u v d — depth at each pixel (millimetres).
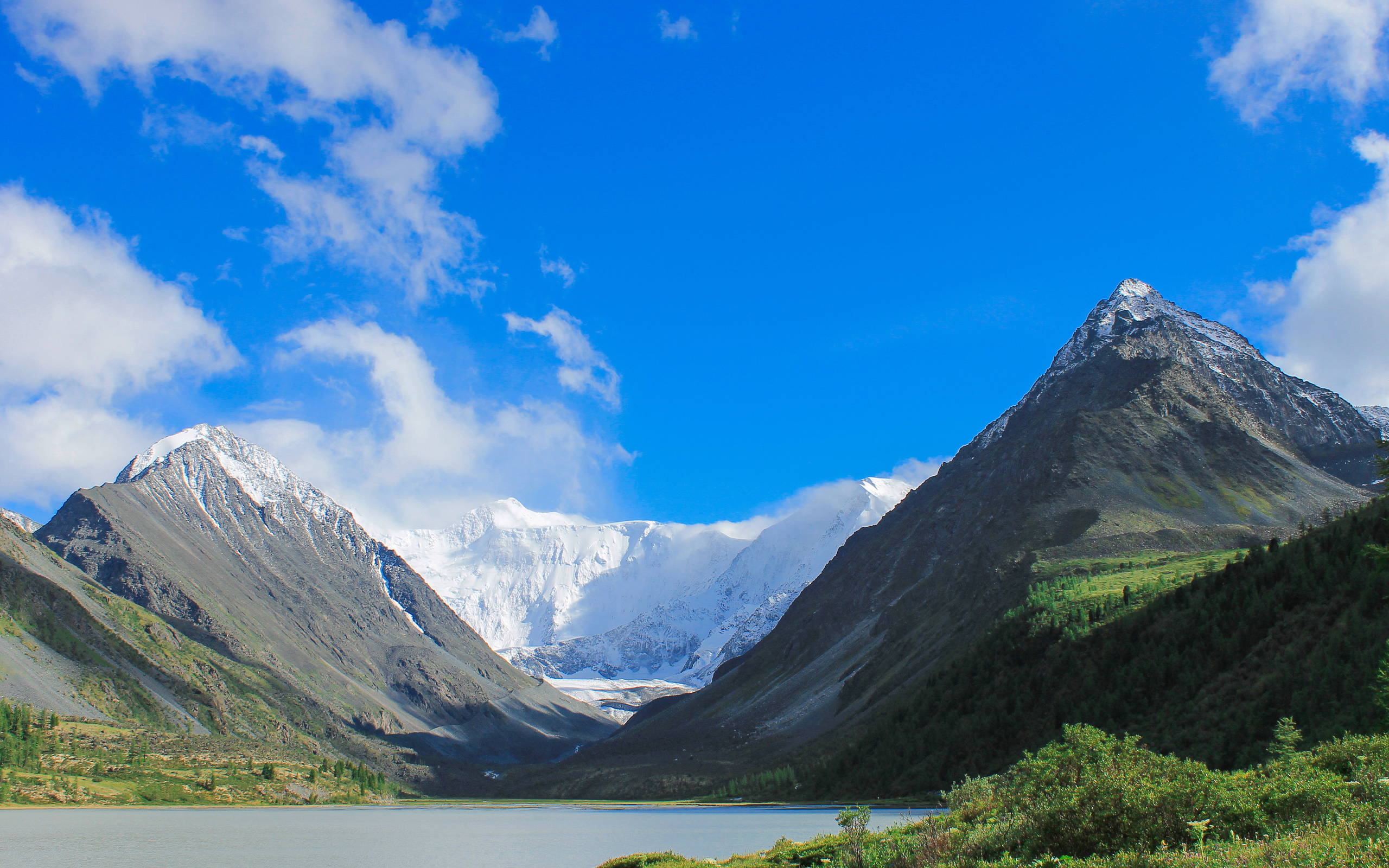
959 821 56906
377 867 133375
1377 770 43812
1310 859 30516
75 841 160375
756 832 167125
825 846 66938
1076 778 41656
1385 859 29391
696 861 75500
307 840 176125
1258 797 39750
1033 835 40688
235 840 172375
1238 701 142625
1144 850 36219
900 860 49375
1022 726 192250
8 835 167875
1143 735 154125
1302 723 122812
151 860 137500
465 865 136250
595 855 148750
